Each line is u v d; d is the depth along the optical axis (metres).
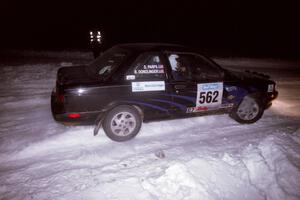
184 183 2.70
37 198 2.59
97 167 3.17
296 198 2.63
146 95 3.80
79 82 3.53
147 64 3.78
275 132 4.19
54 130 4.14
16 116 4.73
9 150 3.52
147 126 4.42
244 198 2.65
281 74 10.42
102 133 4.11
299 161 3.13
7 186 2.77
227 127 4.55
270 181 2.84
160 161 3.32
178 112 4.14
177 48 4.05
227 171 2.98
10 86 6.73
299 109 5.72
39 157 3.38
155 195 2.60
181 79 4.03
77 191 2.68
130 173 3.02
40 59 12.21
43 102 5.60
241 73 4.93
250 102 4.66
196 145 3.82
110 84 3.58
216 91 4.27
